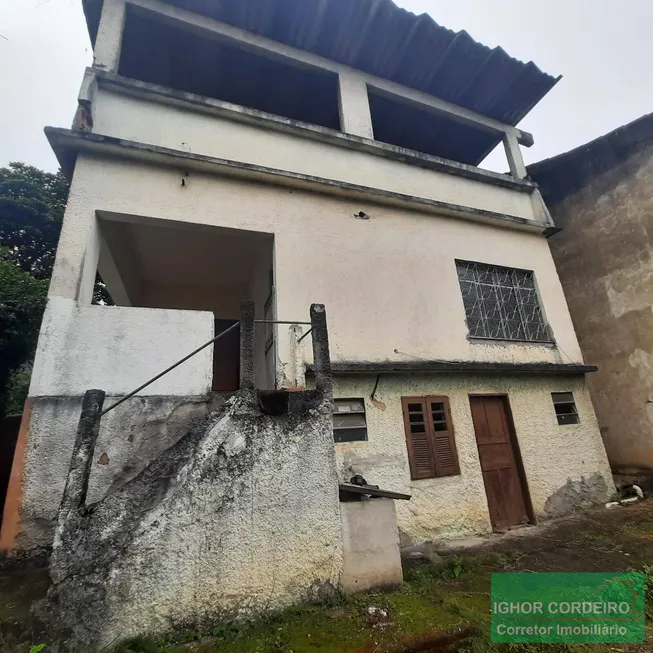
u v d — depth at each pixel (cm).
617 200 820
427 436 534
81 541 239
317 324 360
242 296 824
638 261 773
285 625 265
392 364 527
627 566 389
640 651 265
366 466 487
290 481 299
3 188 1073
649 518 542
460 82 744
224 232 532
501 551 444
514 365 609
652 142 776
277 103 759
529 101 797
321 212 585
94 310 408
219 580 262
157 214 484
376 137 856
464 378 592
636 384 748
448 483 522
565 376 680
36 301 550
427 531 489
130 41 621
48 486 349
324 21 617
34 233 1071
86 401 278
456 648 257
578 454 636
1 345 534
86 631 224
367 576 314
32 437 356
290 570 285
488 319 662
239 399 303
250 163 562
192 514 265
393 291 589
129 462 370
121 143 474
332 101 757
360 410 512
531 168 920
